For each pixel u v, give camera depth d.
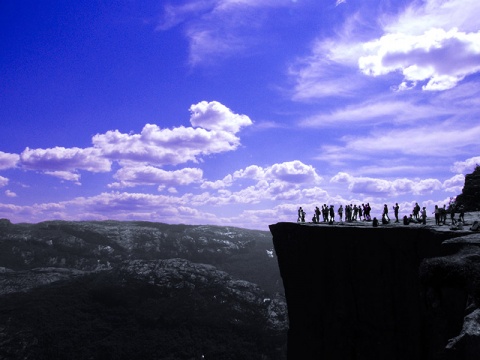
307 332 49.94
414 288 35.78
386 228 39.03
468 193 52.16
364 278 41.41
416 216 43.59
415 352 35.22
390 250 38.59
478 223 30.58
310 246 49.56
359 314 42.25
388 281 38.69
